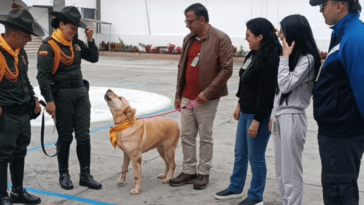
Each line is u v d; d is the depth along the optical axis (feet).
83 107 14.52
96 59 15.23
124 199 13.79
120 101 13.62
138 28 87.45
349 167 9.62
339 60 9.19
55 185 14.97
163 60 76.38
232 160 18.19
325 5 9.52
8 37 11.84
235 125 25.13
